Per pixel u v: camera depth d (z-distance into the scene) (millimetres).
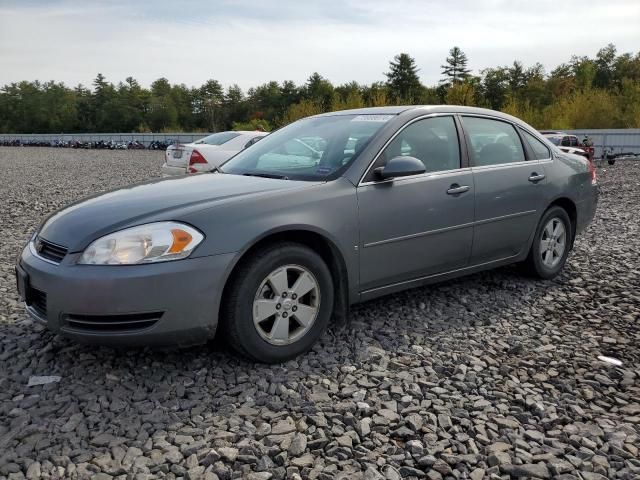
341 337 3850
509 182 4613
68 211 3531
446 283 5059
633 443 2660
